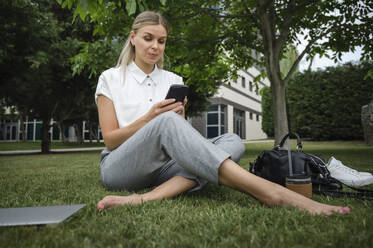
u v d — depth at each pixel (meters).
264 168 1.73
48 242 0.75
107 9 4.33
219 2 5.91
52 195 1.58
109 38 5.06
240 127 23.62
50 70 8.13
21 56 7.22
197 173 1.20
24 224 0.86
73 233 0.83
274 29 5.60
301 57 5.62
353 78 11.52
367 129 9.12
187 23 6.03
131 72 1.61
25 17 7.07
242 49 6.49
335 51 6.11
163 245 0.74
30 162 4.80
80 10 1.99
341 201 1.36
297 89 12.88
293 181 1.27
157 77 1.67
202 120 19.67
